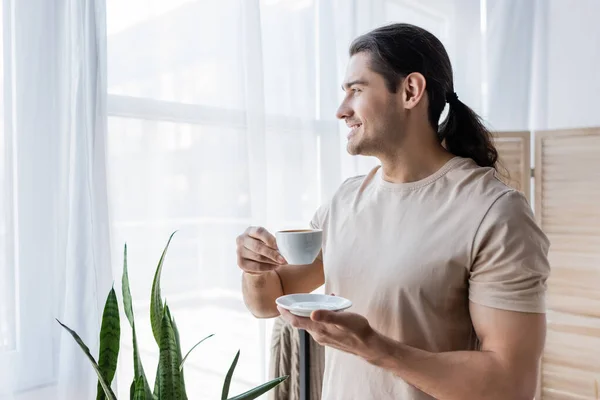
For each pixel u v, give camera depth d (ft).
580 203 6.66
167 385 2.74
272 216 6.39
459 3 7.91
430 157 3.43
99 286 4.34
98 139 4.37
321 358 5.28
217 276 5.65
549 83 7.87
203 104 5.50
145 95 5.13
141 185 5.15
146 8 5.10
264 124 5.79
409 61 3.22
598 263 6.58
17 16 4.08
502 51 7.95
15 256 4.10
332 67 6.75
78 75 4.26
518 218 2.92
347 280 3.48
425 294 3.11
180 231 5.41
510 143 7.00
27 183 4.14
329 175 6.77
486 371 2.72
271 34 6.26
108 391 2.47
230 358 5.75
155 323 2.95
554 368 7.00
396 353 2.68
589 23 7.50
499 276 2.87
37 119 4.18
